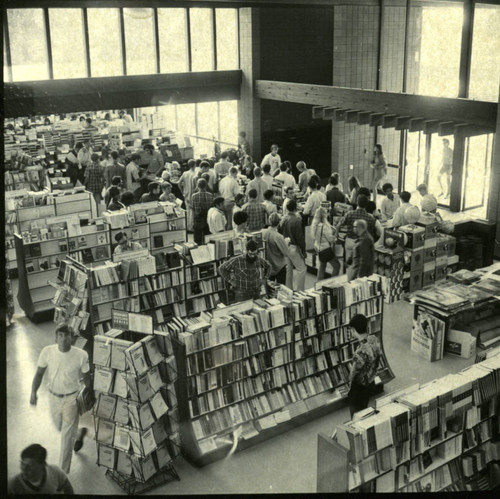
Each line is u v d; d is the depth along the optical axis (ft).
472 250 37.14
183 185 45.03
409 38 53.21
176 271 28.78
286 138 61.67
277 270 31.94
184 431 21.52
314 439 22.80
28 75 41.81
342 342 25.20
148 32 51.44
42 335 30.55
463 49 44.68
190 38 55.21
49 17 43.96
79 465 21.13
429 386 18.40
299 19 58.13
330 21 60.39
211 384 21.74
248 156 52.11
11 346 29.17
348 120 47.03
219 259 29.86
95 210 48.39
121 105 50.75
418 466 17.99
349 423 16.58
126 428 19.79
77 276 26.50
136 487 20.04
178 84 53.78
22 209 35.63
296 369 23.84
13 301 33.01
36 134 56.39
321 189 41.68
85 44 47.50
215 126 62.13
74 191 38.70
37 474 15.31
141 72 51.96
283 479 20.56
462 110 39.60
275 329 23.16
